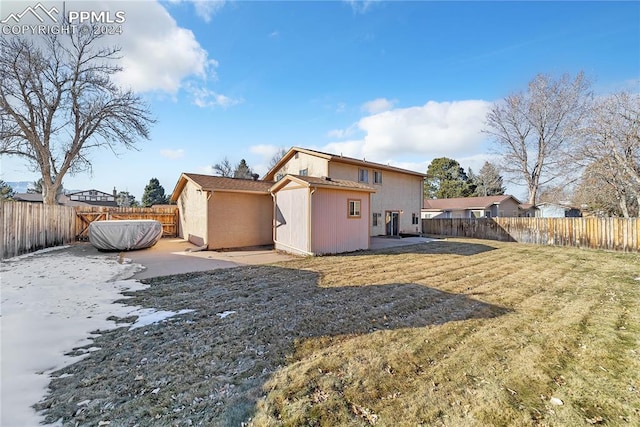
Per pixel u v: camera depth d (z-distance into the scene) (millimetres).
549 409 2268
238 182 14250
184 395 2418
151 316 4281
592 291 5777
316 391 2465
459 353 3156
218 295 5340
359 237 11719
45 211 11305
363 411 2217
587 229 12961
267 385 2553
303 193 10258
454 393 2447
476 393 2447
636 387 2564
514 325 3980
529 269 7977
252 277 6777
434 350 3227
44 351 3172
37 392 2455
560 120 22031
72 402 2328
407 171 20000
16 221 9156
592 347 3324
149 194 47188
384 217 19000
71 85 15250
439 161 42031
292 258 9680
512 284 6277
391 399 2363
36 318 4109
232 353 3158
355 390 2479
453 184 38781
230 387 2533
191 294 5406
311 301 4984
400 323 4023
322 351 3193
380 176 18781
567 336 3621
